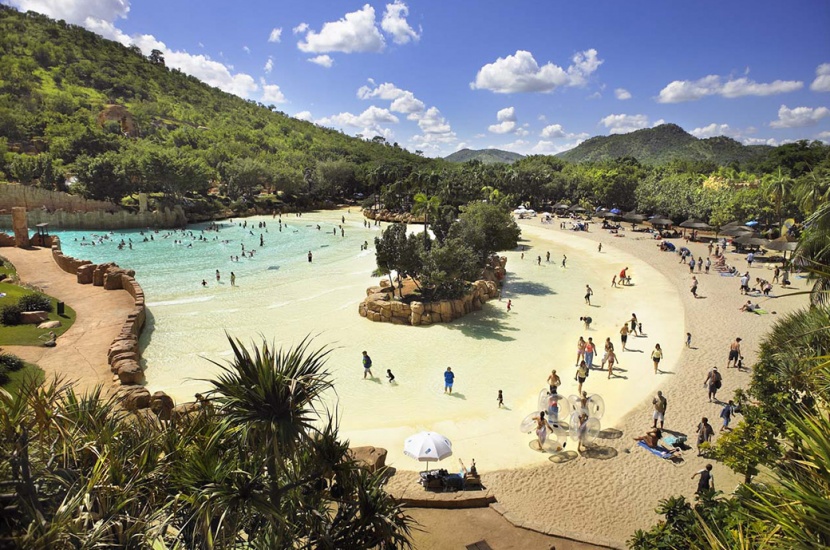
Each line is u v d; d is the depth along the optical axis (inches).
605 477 666.8
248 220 4148.6
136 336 1217.4
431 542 514.9
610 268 2187.5
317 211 4899.1
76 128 4717.0
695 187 3282.5
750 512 299.7
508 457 731.4
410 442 643.5
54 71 6653.5
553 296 1733.5
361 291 1756.9
